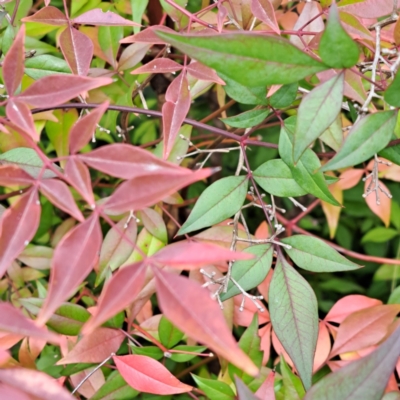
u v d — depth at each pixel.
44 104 0.44
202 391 0.52
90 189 0.42
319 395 0.43
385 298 0.90
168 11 0.53
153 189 0.42
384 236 0.83
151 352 0.52
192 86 0.54
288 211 0.98
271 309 0.49
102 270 0.53
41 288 0.55
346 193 0.88
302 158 0.49
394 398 0.47
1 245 0.42
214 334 0.40
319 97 0.44
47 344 0.58
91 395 0.53
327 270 0.49
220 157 0.87
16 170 0.42
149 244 0.55
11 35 0.54
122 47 0.66
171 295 0.40
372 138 0.44
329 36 0.43
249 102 0.50
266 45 0.43
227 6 0.56
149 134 0.85
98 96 0.60
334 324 0.64
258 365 0.51
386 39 0.52
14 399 0.40
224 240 0.54
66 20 0.51
